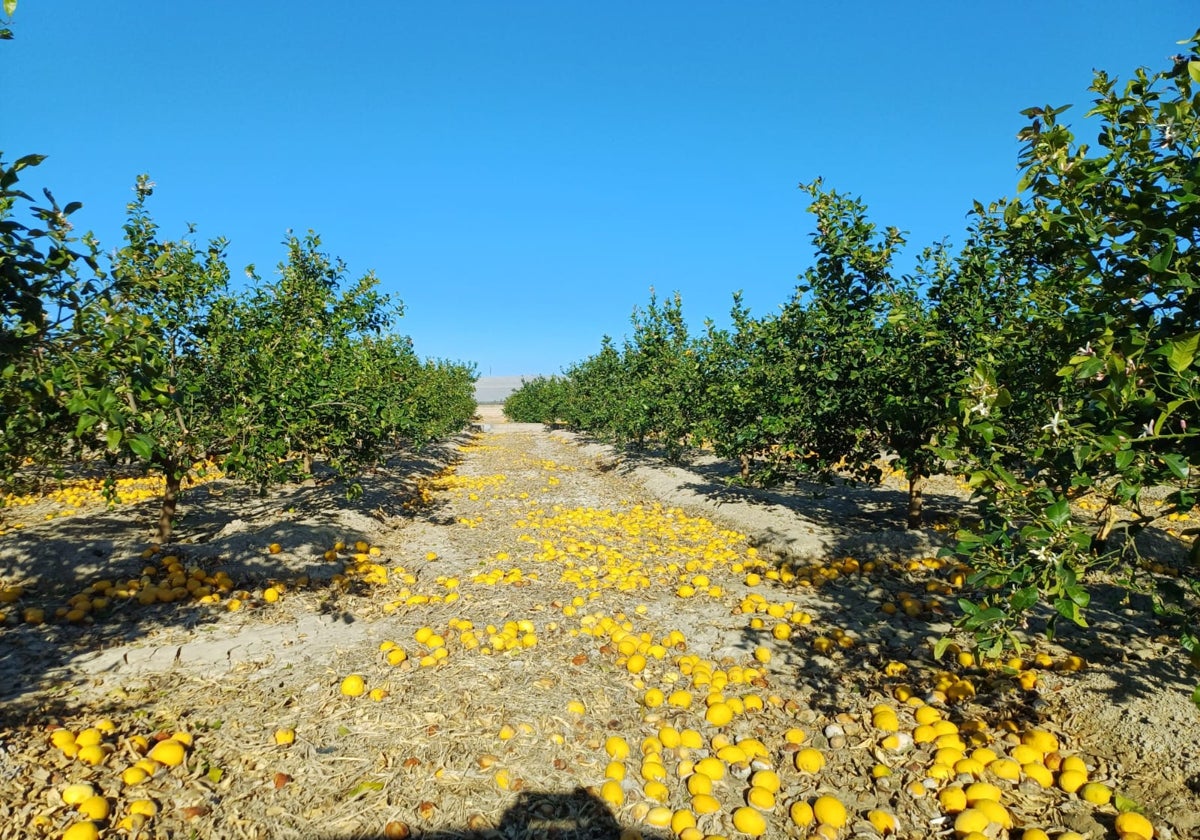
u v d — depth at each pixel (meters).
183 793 3.79
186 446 8.33
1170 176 3.20
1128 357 2.73
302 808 3.74
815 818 3.72
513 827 3.64
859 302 8.91
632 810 3.79
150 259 7.91
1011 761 3.99
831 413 8.96
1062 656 5.38
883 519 10.70
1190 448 2.72
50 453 5.48
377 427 9.87
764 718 4.81
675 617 6.84
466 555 9.51
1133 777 3.87
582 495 15.46
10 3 2.40
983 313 7.56
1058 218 3.49
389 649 5.73
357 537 9.97
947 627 6.39
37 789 3.66
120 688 5.02
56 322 3.47
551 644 6.11
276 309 10.23
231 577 7.79
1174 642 5.44
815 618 6.70
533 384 51.31
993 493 3.09
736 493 13.28
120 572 7.55
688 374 16.94
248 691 5.07
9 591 6.81
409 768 4.10
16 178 3.18
